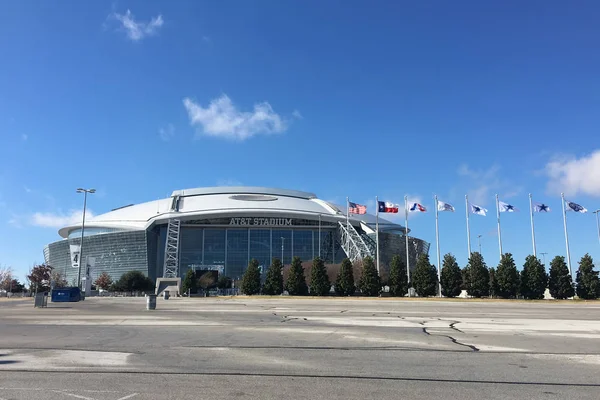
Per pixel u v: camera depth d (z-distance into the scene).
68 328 21.72
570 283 64.38
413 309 40.53
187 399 8.41
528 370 11.37
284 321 26.22
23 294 106.00
